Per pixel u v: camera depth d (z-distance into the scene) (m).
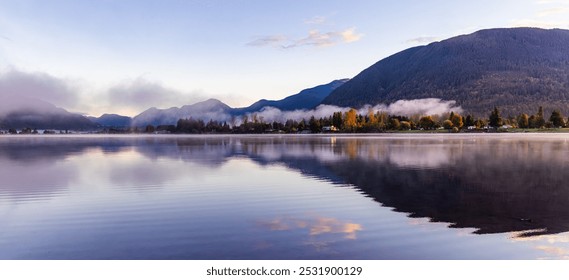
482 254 10.50
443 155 38.94
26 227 13.35
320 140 87.12
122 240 11.87
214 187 20.84
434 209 15.08
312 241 11.54
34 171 28.41
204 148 58.47
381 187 20.11
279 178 23.86
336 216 14.29
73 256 10.73
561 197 16.98
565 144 58.12
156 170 28.66
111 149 57.62
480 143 63.25
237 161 35.44
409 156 38.31
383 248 10.95
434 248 10.92
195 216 14.55
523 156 36.78
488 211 14.63
